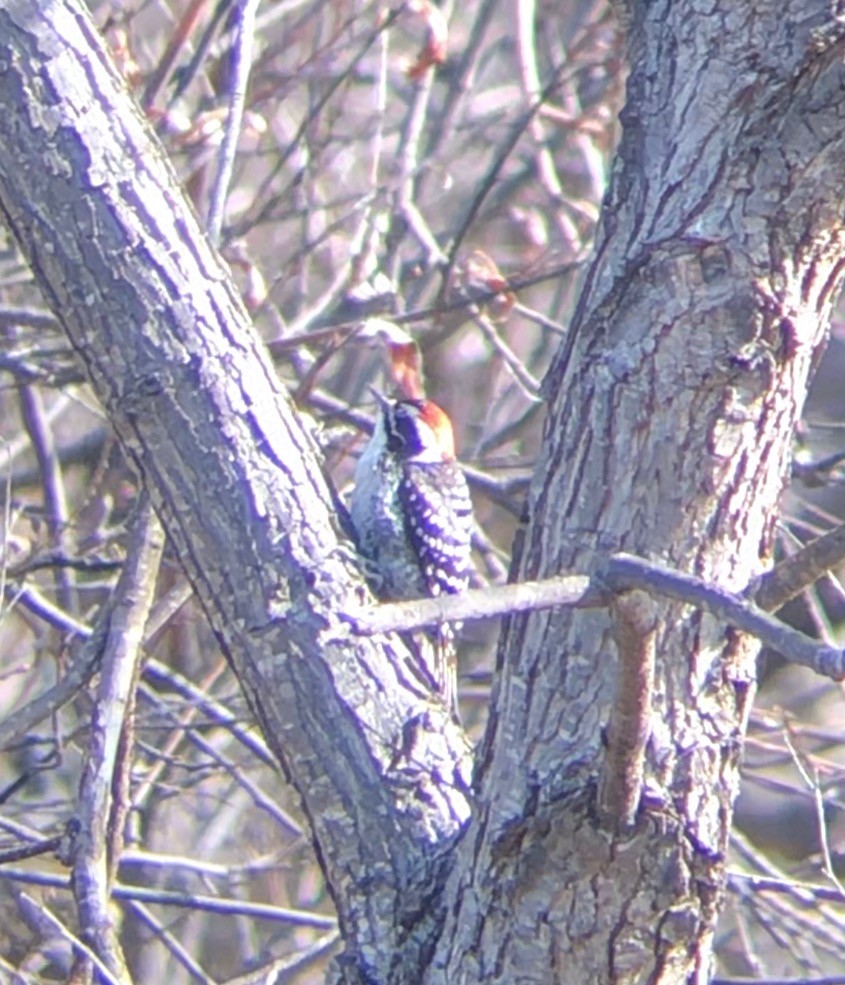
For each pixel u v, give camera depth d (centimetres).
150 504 775
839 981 885
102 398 720
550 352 1662
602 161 1612
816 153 642
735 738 644
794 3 646
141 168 720
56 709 813
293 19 1705
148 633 924
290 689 702
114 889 1045
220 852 1504
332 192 1627
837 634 1681
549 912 633
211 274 725
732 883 1069
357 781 696
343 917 692
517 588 565
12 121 712
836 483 1270
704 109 658
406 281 1552
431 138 1631
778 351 646
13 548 1348
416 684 716
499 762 656
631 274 658
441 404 1645
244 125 1424
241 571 705
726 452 645
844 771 1353
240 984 972
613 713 584
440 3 1722
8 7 716
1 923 1300
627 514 650
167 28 1545
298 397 1191
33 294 1532
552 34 1775
